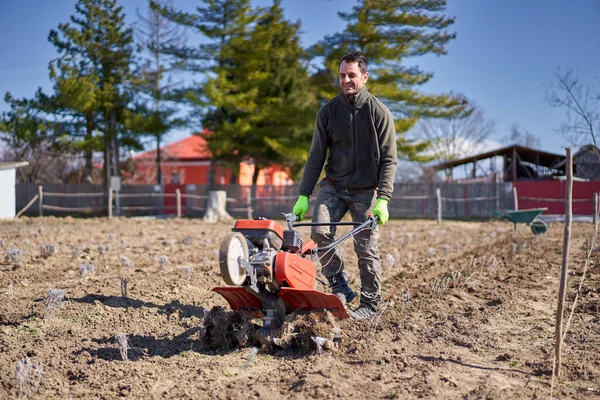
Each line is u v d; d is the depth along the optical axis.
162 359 4.91
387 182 5.70
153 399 4.04
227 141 30.02
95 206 33.88
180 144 48.28
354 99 5.70
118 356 5.02
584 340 5.24
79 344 5.31
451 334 5.48
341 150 5.89
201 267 9.59
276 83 30.36
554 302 6.80
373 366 4.54
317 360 4.61
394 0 28.05
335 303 4.88
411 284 8.03
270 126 31.30
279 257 4.74
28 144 36.78
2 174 25.17
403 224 22.72
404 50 28.61
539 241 13.15
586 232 15.22
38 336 5.50
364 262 5.95
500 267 9.31
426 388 4.00
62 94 30.59
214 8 30.06
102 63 32.25
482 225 20.92
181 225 21.56
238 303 5.13
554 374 4.29
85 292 7.26
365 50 28.86
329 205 5.95
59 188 34.34
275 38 31.53
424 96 28.98
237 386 4.13
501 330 5.66
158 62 32.50
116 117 33.16
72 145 32.53
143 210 33.44
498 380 4.23
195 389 4.13
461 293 7.30
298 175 31.28
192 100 29.19
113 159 33.28
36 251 11.55
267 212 30.91
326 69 31.45
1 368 4.63
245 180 46.47
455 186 28.97
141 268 9.48
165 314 6.40
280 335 4.83
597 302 6.57
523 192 28.39
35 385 4.28
